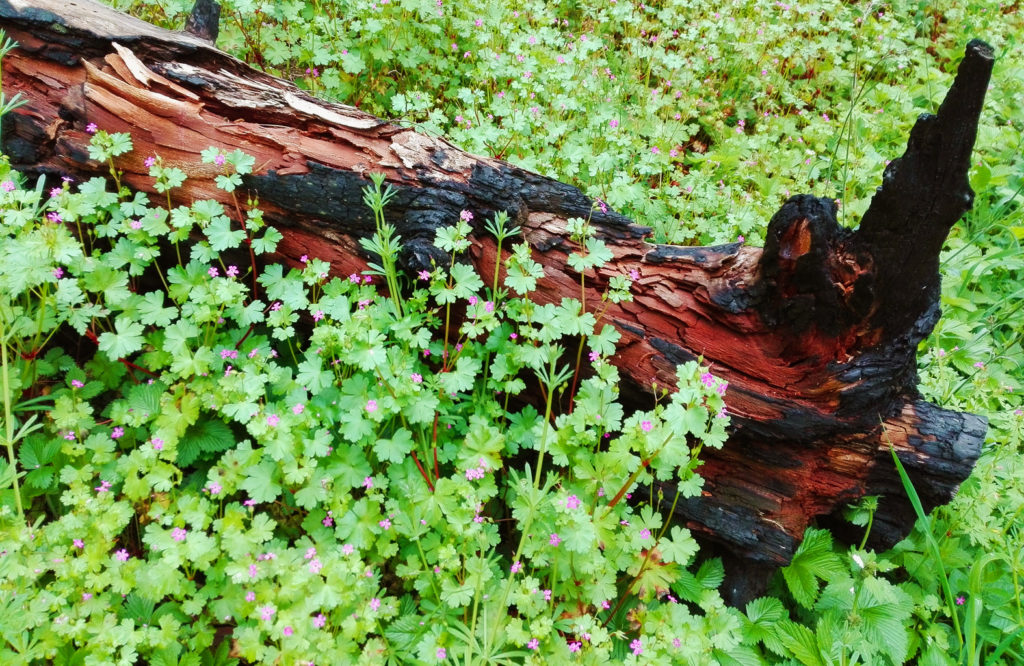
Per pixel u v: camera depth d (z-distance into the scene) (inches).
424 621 28.0
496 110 41.8
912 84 55.9
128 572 27.1
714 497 32.1
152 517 28.0
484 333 33.3
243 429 32.0
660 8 60.0
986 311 42.8
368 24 42.6
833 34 57.9
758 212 43.6
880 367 29.6
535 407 34.2
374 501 28.5
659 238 40.7
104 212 30.6
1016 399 40.4
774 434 30.7
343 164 31.1
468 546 28.8
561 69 45.7
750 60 54.4
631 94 51.3
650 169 41.6
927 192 26.4
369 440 29.6
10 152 30.9
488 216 31.8
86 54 30.9
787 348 30.0
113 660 26.4
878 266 28.0
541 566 29.1
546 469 33.2
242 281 33.5
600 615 30.0
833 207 28.1
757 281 29.4
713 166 47.4
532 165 39.1
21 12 29.8
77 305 31.3
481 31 47.0
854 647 30.8
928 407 31.3
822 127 48.4
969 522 33.9
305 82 44.2
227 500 30.6
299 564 27.2
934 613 33.4
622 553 29.4
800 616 33.0
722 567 32.2
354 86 45.1
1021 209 46.6
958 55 60.1
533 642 26.7
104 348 29.2
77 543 27.0
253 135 31.0
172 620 26.6
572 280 32.2
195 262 30.5
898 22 63.6
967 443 30.8
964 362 40.9
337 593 26.6
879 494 32.1
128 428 30.5
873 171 47.5
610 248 32.2
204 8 35.9
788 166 47.6
